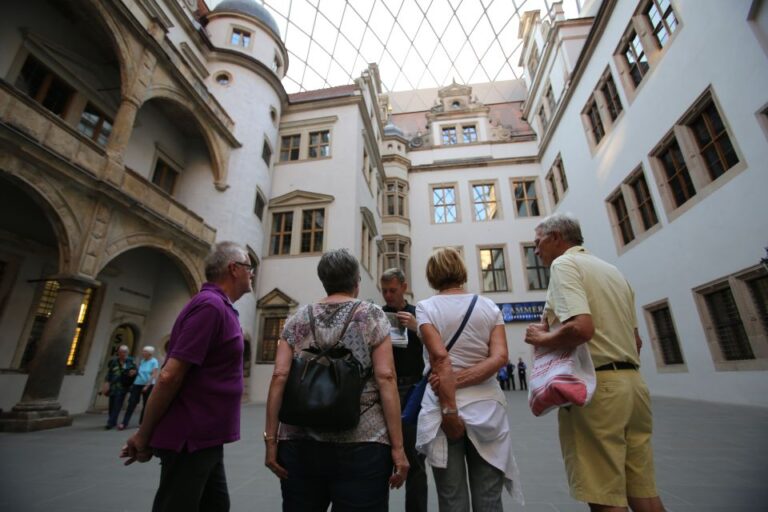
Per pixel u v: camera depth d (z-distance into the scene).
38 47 9.79
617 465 1.73
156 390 1.73
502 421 1.93
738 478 3.59
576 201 18.28
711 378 9.92
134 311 12.73
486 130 27.23
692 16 10.06
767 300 8.43
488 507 1.79
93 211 8.73
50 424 7.52
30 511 3.10
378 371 1.79
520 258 23.02
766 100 8.03
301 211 17.09
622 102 13.76
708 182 9.95
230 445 5.98
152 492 3.61
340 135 18.31
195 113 13.36
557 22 20.56
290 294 15.70
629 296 2.11
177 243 11.66
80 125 10.97
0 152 6.94
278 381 1.77
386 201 24.92
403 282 3.06
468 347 2.04
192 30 15.88
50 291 10.14
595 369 1.90
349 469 1.62
